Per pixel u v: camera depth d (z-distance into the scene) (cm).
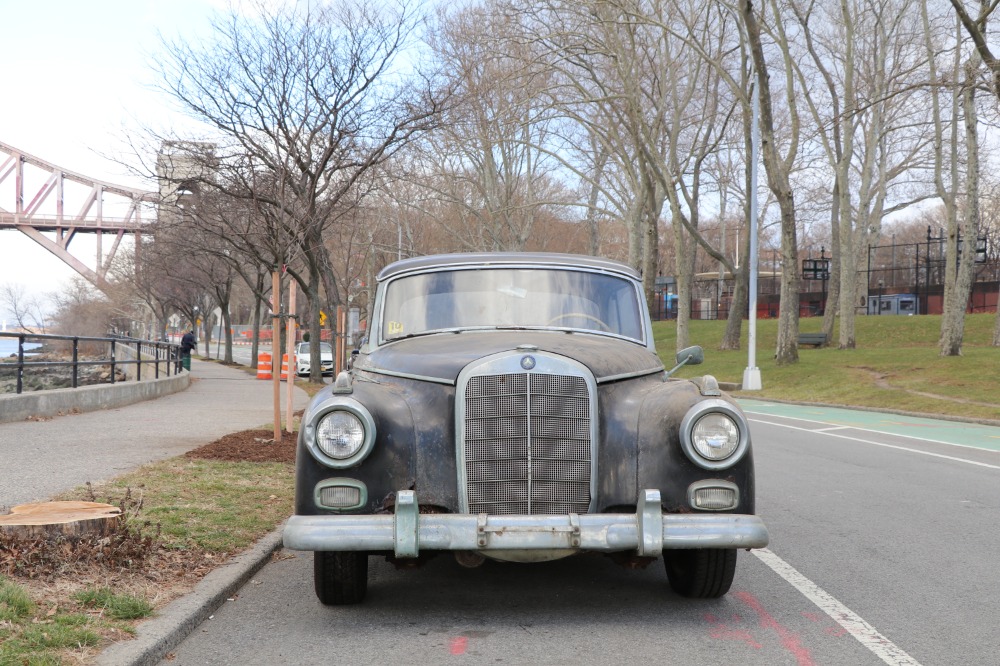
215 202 2141
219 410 1820
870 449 1460
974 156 3123
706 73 4234
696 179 5097
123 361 1983
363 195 2286
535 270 679
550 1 3597
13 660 396
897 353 3478
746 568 649
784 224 3391
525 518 479
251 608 542
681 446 499
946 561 671
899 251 11162
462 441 502
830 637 489
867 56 4225
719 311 7631
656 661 449
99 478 887
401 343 623
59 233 9594
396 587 593
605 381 536
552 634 493
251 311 11025
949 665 445
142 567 570
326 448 493
